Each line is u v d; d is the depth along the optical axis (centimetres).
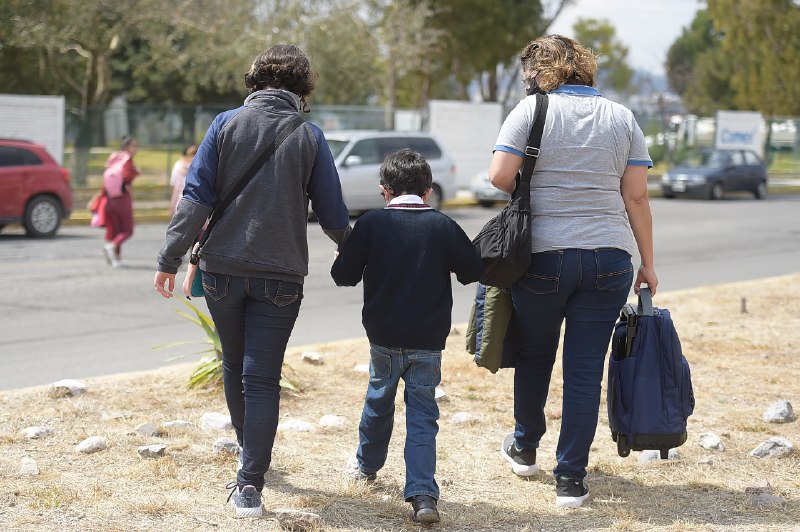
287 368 868
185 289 575
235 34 3675
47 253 2036
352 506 564
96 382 858
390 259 544
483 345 593
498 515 556
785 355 992
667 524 543
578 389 563
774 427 751
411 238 544
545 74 562
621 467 653
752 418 773
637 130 563
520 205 547
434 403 559
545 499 589
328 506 561
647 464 658
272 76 544
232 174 523
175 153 3484
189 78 3884
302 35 3866
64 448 663
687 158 4416
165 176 3478
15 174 2320
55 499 553
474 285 1648
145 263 1873
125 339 1157
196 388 831
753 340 1062
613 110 561
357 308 1409
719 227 2867
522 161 554
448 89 7150
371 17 4331
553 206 550
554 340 595
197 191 523
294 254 529
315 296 1520
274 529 521
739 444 706
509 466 655
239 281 527
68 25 3450
